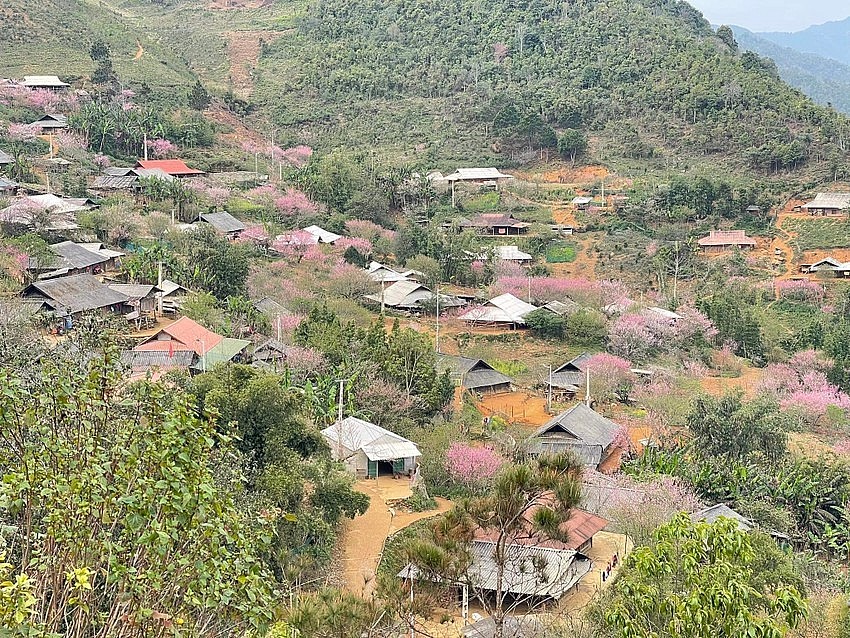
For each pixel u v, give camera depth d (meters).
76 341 20.28
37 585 11.99
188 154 123.25
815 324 83.69
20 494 12.20
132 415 13.82
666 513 40.16
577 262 108.94
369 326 73.06
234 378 38.19
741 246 110.31
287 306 73.62
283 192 111.38
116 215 82.06
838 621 26.81
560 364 74.62
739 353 82.81
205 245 77.50
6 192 85.25
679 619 15.34
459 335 81.00
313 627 17.41
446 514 18.62
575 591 32.47
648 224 119.06
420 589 18.12
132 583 12.11
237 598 12.89
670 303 91.25
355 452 46.97
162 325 62.12
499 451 50.28
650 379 69.44
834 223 113.62
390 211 121.69
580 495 18.12
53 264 65.50
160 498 12.24
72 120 113.62
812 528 47.81
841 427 63.72
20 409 12.81
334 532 37.38
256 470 34.41
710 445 54.28
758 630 14.65
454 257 97.44
